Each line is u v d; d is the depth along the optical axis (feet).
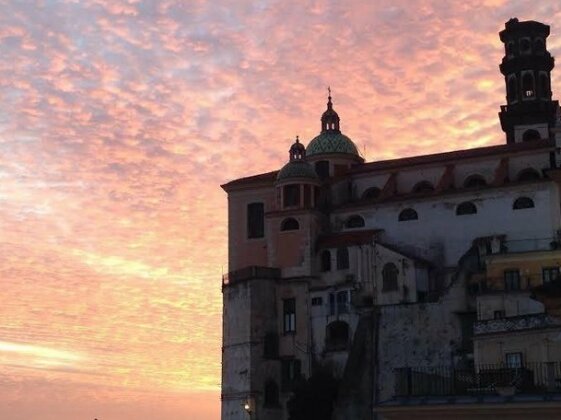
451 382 144.56
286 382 329.72
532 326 210.79
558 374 159.84
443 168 342.03
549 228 310.45
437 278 322.75
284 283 337.72
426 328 299.17
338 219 346.13
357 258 328.29
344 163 367.86
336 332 325.42
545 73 378.32
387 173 352.08
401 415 122.52
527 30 379.96
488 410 116.78
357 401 299.17
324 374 313.94
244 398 325.42
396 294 316.81
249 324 330.75
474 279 296.71
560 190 311.68
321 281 334.03
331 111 383.86
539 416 114.52
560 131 325.62
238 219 363.97
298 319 331.98
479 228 320.50
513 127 374.43
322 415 302.66
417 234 329.52
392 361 300.61
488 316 279.08
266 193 361.71
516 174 329.11
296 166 347.97
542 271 284.20
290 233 340.80
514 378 146.00
